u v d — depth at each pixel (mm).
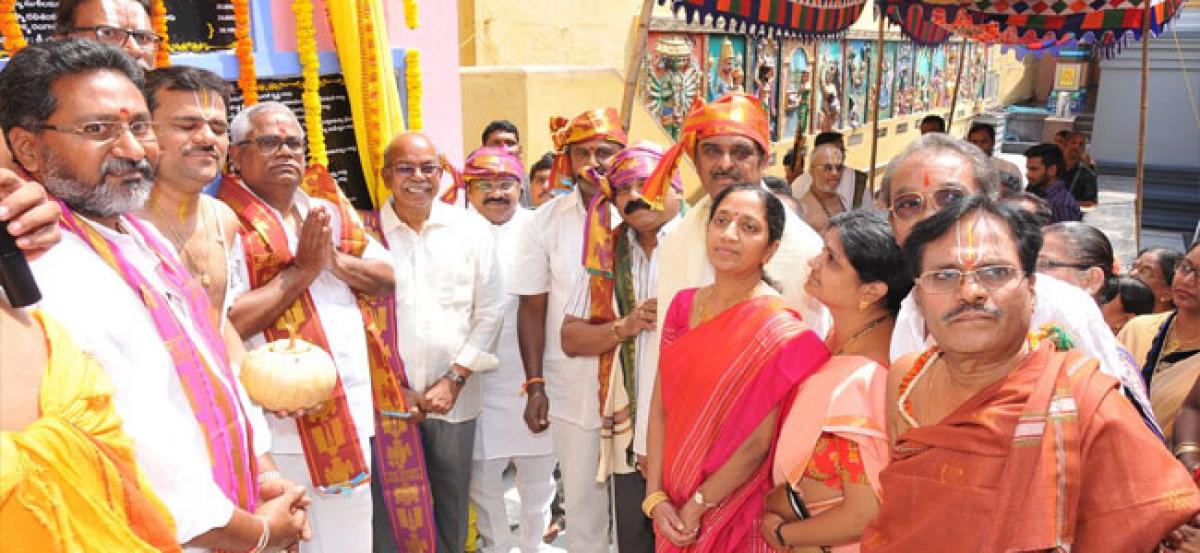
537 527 3896
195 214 2447
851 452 1991
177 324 1920
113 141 1726
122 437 1541
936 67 17656
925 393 1734
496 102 6598
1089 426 1458
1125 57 13797
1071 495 1449
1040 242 1580
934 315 1580
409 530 3330
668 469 2439
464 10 7238
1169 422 2713
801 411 2115
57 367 1451
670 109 9352
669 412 2457
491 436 3793
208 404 1944
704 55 9938
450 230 3361
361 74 3674
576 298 3297
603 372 3174
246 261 2719
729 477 2297
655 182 2922
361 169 3873
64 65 1692
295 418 2693
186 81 2297
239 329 2668
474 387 3479
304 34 3471
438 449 3426
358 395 2973
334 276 2955
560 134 3568
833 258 2146
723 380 2279
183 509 1745
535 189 5020
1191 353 2885
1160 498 1408
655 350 2941
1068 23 6754
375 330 3152
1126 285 3477
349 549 3010
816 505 2084
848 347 2193
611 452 3203
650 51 9078
